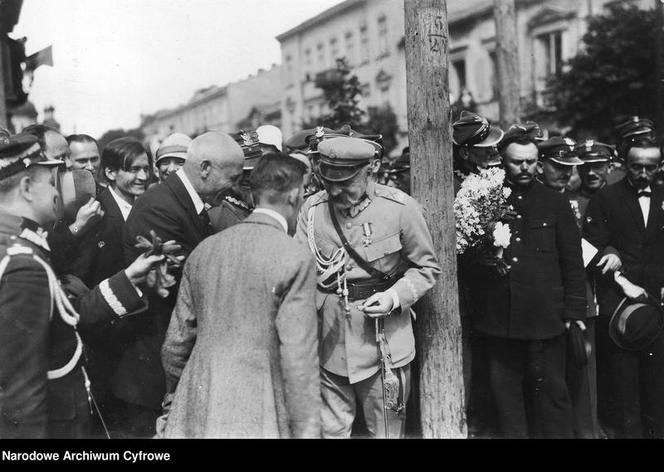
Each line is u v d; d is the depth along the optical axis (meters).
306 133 4.54
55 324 2.65
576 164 4.12
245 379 2.61
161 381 3.16
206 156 3.06
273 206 2.78
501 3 10.08
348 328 3.19
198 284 2.72
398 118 20.89
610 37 12.48
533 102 14.95
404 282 3.11
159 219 3.04
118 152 3.68
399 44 21.00
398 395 3.20
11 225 2.56
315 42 25.47
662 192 4.21
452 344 3.45
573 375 3.95
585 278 3.81
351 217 3.20
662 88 7.45
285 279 2.61
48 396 2.62
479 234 3.59
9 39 5.51
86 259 3.31
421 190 3.43
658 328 4.06
